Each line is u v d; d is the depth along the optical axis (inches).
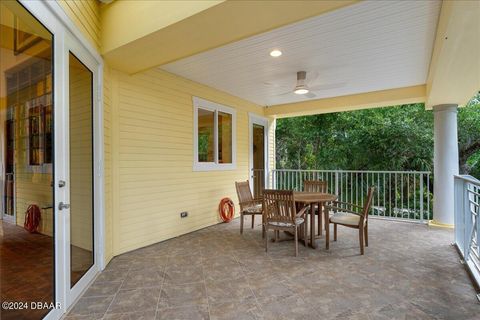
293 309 91.7
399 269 125.4
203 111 213.5
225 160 235.9
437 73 136.2
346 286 108.3
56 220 84.7
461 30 92.4
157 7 106.3
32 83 83.5
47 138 85.1
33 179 84.2
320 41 135.1
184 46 119.6
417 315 87.7
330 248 156.2
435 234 185.3
